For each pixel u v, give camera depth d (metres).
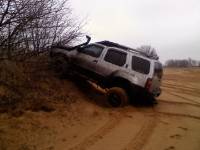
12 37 8.11
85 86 12.71
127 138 7.38
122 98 10.62
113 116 9.49
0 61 8.93
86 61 11.67
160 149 6.83
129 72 10.89
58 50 11.73
